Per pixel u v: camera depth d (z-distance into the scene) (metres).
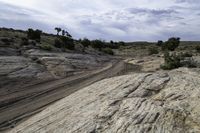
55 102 26.16
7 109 24.05
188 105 16.86
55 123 18.06
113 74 45.72
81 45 104.06
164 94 19.67
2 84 32.22
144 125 14.98
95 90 24.67
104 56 91.31
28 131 17.75
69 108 20.86
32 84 34.47
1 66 40.19
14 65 42.47
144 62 67.00
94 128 15.61
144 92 20.92
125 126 15.16
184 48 120.31
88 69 52.25
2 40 64.94
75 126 16.45
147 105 17.66
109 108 18.16
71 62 55.50
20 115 22.48
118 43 171.25
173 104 17.38
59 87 33.59
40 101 26.81
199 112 15.64
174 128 14.37
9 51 55.66
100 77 42.19
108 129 15.27
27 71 40.72
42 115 21.12
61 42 84.38
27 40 73.81
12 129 19.20
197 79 23.22
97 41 115.94
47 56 57.28
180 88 20.45
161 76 25.34
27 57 53.47
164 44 111.62
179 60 46.31
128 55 111.94
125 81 24.92
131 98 19.58
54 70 45.91
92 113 17.95
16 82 34.22
